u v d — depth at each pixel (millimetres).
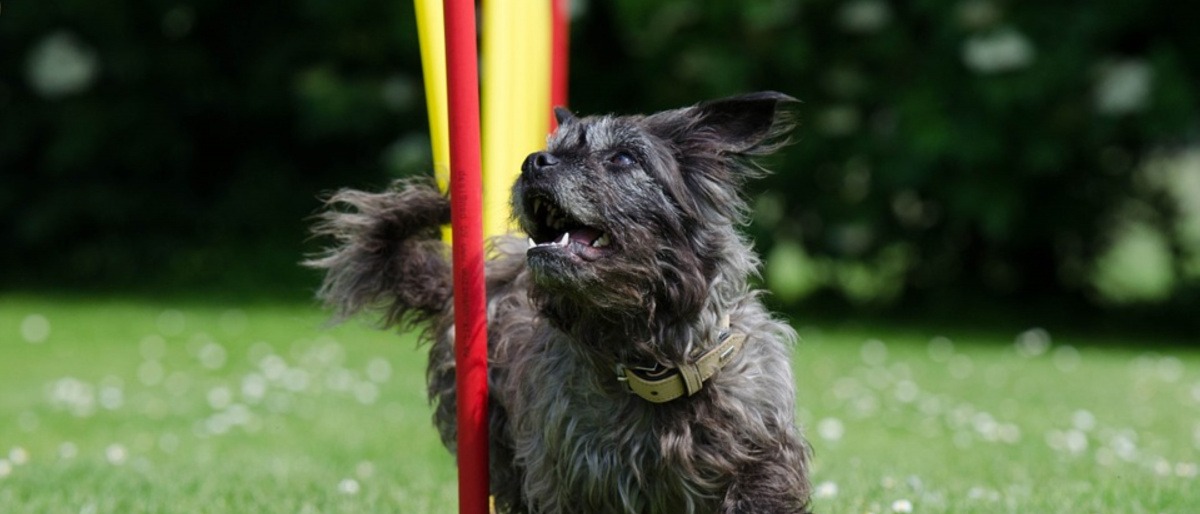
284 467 7961
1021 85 15031
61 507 6609
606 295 4809
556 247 4750
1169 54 15250
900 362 13547
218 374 12578
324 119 18062
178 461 8289
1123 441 8773
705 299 4941
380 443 9172
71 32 19062
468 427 5207
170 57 19453
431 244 6457
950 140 15430
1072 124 15492
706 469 4953
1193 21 15930
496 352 5754
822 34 16688
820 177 17422
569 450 5070
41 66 18891
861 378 12406
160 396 11312
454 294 5238
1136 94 15070
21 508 6562
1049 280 18531
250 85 19766
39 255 20312
